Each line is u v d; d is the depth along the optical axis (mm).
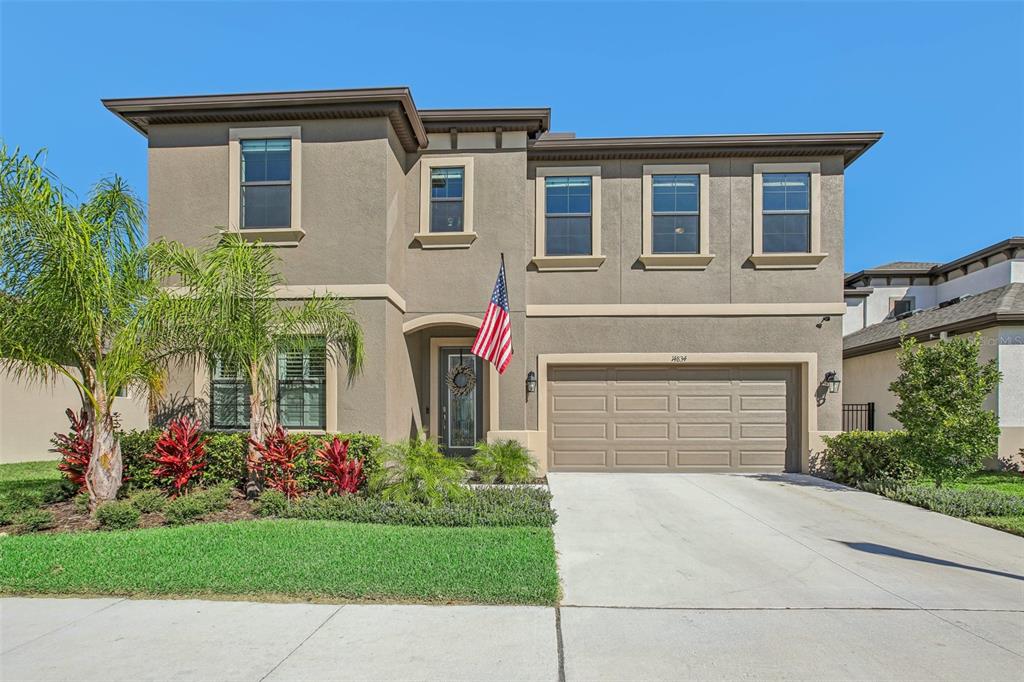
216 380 11586
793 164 13031
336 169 11508
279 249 11531
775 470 12945
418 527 7914
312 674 4164
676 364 12977
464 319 12609
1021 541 7570
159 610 5246
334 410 11219
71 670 4234
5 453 16016
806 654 4484
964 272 22953
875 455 11289
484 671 4207
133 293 9000
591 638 4730
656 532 7977
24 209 7809
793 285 12945
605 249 13188
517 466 11344
